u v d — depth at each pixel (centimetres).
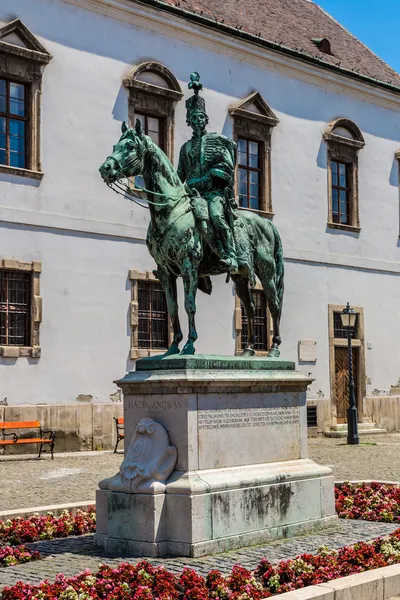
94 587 738
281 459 1051
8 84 2092
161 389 944
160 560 880
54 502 1287
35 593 717
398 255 3112
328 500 1086
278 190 2703
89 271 2177
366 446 2361
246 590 732
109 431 2169
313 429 2727
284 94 2748
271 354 1173
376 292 3012
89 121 2214
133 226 2278
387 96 3095
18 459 1917
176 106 2414
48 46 2150
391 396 3017
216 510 920
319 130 2855
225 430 972
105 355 2191
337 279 2873
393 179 3130
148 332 2305
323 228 2839
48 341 2084
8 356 2003
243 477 962
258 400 1024
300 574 785
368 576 760
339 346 2856
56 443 2070
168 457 928
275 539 990
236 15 2770
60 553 938
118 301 2230
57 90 2158
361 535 1026
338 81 2911
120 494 936
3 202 2039
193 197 1041
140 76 2339
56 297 2109
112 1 2258
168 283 1058
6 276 2042
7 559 886
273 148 2697
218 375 960
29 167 2105
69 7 2194
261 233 1173
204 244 1050
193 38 2473
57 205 2133
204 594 714
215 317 2464
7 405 1995
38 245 2089
